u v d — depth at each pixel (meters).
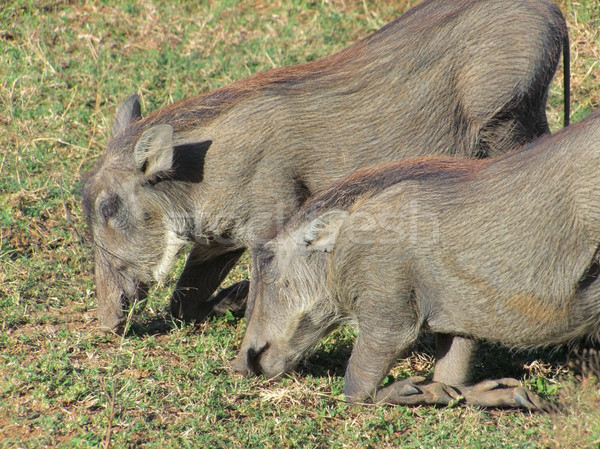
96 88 27.16
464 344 16.58
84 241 21.42
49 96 26.69
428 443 15.09
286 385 17.31
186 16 30.33
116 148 19.17
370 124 18.81
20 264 20.98
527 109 19.23
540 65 18.89
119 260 19.25
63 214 22.64
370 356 16.34
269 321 17.44
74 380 16.75
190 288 19.75
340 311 17.19
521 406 16.03
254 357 17.58
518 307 15.14
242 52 28.62
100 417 15.59
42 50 28.53
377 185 16.20
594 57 26.77
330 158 18.73
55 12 30.45
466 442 15.02
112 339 18.84
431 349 18.86
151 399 16.22
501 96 18.86
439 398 16.23
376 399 16.53
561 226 14.47
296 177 18.66
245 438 15.20
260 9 30.67
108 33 29.58
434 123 19.00
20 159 24.20
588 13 27.70
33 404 16.00
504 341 15.76
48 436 15.01
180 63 28.09
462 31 18.94
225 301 20.16
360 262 15.98
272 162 18.48
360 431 15.58
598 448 14.44
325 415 16.16
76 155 24.75
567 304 14.88
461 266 15.25
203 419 15.81
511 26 18.88
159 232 19.12
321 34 29.14
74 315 19.58
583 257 14.47
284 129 18.53
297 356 17.53
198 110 18.98
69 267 21.17
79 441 14.81
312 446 15.16
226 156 18.44
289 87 18.81
